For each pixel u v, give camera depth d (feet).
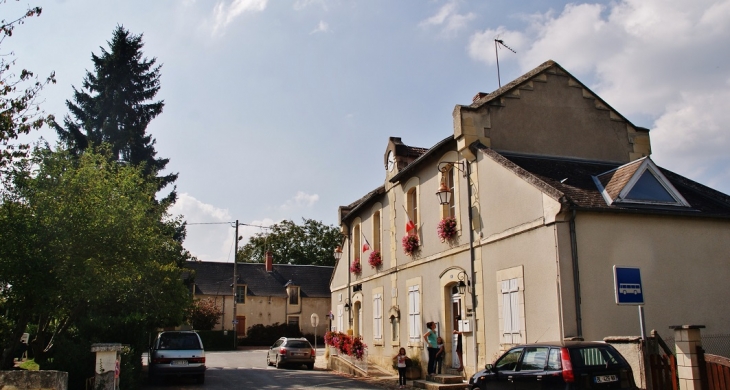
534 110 52.80
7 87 36.06
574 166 50.37
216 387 54.75
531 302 42.73
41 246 42.86
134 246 49.14
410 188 65.72
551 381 30.71
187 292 73.72
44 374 33.14
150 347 66.33
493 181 48.62
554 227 40.55
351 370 68.85
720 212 44.65
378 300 73.87
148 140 105.19
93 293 44.96
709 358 30.94
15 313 45.62
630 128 54.95
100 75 103.09
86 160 50.03
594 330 39.34
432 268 59.26
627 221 41.98
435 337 54.29
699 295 42.24
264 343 161.68
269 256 179.63
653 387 32.50
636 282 31.73
